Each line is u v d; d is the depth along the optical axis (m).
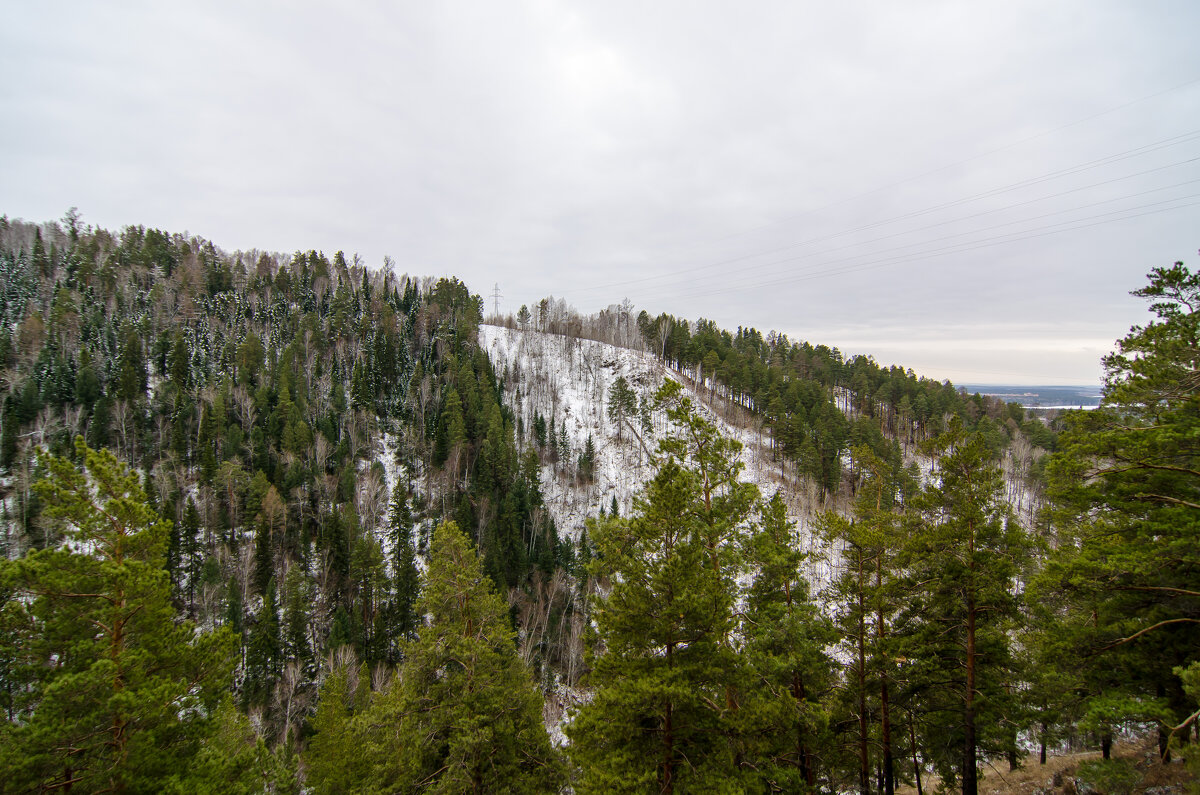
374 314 104.81
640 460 84.81
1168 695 13.65
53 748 9.66
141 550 11.93
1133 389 14.09
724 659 11.69
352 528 52.91
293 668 39.69
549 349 127.06
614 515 14.76
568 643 47.97
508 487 65.62
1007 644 15.72
